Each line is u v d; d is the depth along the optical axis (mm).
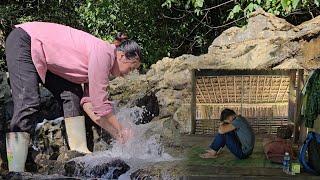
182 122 5551
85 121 4652
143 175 3787
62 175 4031
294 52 6129
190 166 4086
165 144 4691
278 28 6363
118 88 5656
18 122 4074
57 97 4488
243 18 8180
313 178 3855
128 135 4398
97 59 4062
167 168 3984
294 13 8172
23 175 3941
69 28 4266
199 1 8062
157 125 4930
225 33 6566
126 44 4215
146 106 5305
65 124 4496
